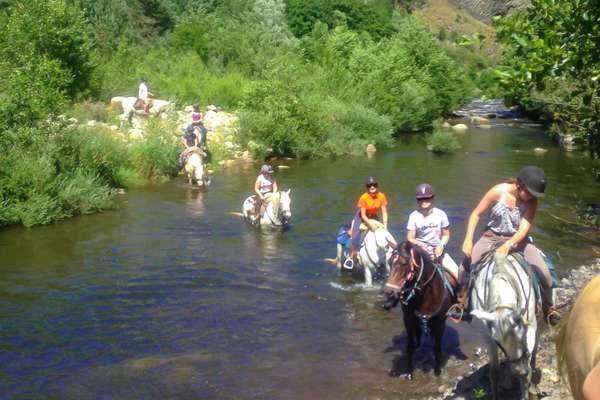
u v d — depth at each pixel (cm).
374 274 961
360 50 3788
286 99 2541
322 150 2486
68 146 1641
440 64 4206
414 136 3347
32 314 827
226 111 3044
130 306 862
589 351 132
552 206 1517
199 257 1104
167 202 1586
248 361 693
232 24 4081
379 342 748
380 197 959
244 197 1653
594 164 2180
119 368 671
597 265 1021
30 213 1326
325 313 841
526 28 805
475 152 2570
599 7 749
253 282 970
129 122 2405
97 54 3006
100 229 1305
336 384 638
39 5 2389
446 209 1464
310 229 1304
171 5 5403
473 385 616
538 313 558
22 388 621
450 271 701
